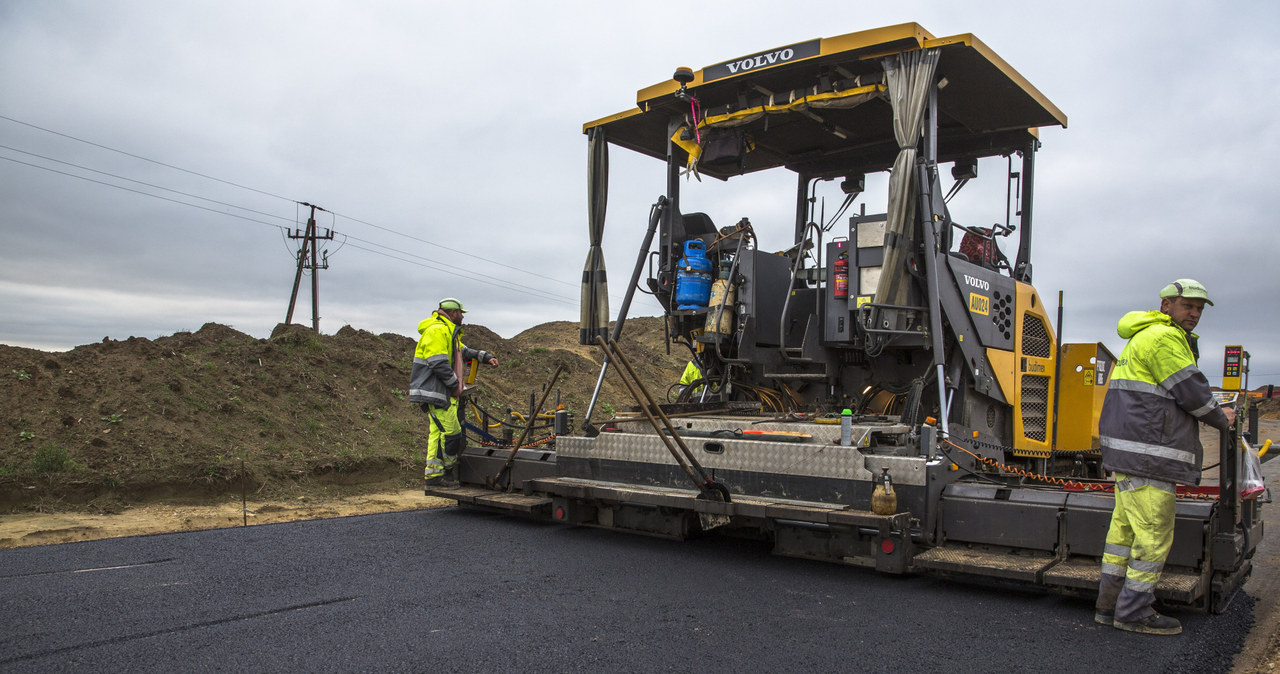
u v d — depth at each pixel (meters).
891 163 7.63
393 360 13.76
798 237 8.20
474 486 7.36
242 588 4.32
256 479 8.07
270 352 11.05
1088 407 6.80
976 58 5.46
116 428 7.95
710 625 3.82
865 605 4.23
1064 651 3.55
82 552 5.17
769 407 6.89
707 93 6.42
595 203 7.09
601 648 3.45
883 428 5.11
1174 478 3.78
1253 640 3.84
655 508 5.86
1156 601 4.41
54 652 3.28
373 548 5.45
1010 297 6.42
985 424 6.13
